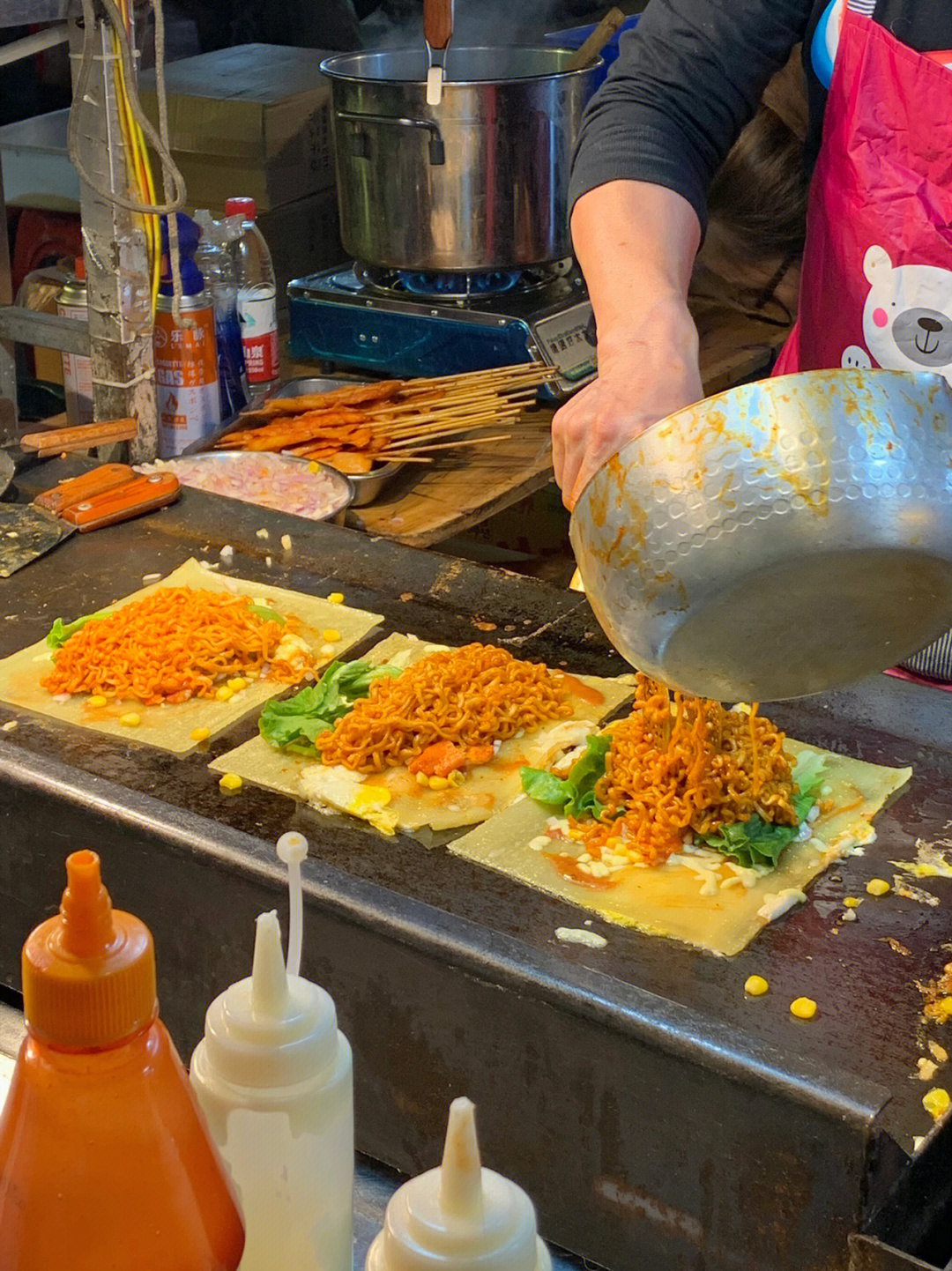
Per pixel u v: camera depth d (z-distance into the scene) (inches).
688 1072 39.1
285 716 62.1
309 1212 29.4
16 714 64.0
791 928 50.2
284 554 78.6
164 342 98.9
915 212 63.9
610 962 48.3
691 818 54.3
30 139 120.1
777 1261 39.2
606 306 57.6
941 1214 42.0
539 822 56.2
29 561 77.6
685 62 65.0
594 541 41.6
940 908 51.3
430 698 62.1
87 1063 23.0
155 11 80.6
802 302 71.6
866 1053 44.2
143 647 67.1
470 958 42.6
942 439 39.2
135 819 49.6
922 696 64.5
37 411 112.5
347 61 108.6
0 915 55.4
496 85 100.8
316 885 45.8
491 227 106.1
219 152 120.8
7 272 95.5
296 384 108.6
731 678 43.4
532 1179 43.8
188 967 50.4
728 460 38.7
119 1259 23.2
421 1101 45.6
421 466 101.5
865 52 63.0
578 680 66.2
